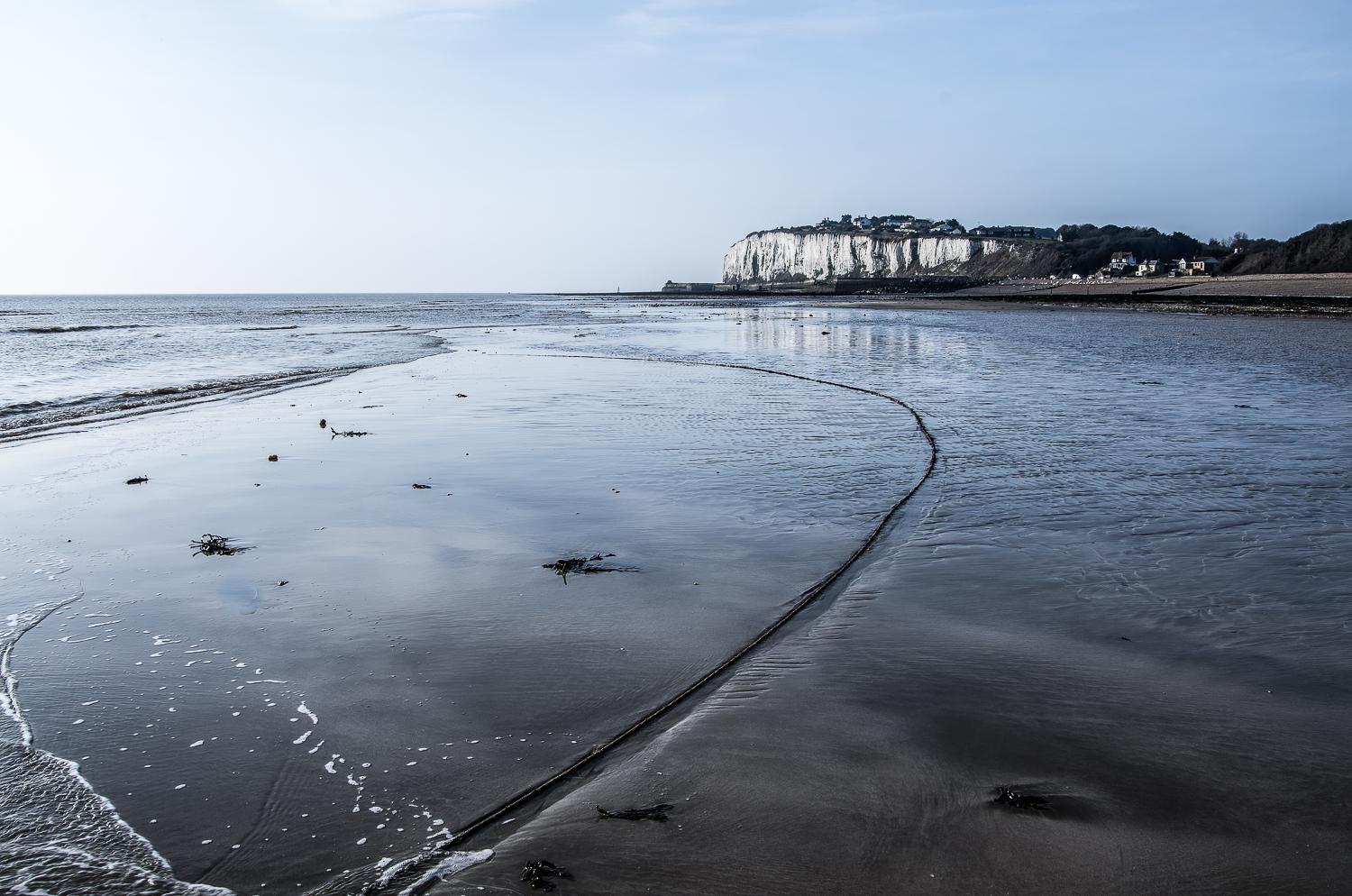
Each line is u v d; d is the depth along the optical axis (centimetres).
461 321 6344
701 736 392
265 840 322
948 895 287
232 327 5397
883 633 512
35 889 295
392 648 496
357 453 1102
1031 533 714
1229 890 288
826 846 312
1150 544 679
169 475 982
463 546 697
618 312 8300
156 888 297
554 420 1370
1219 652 481
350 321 6519
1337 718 405
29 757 380
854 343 3244
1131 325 4209
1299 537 691
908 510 791
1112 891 288
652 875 298
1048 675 453
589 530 739
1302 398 1520
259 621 539
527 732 399
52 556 681
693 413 1441
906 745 383
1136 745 381
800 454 1064
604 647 495
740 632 518
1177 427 1230
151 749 387
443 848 316
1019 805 336
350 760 376
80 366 2564
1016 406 1484
